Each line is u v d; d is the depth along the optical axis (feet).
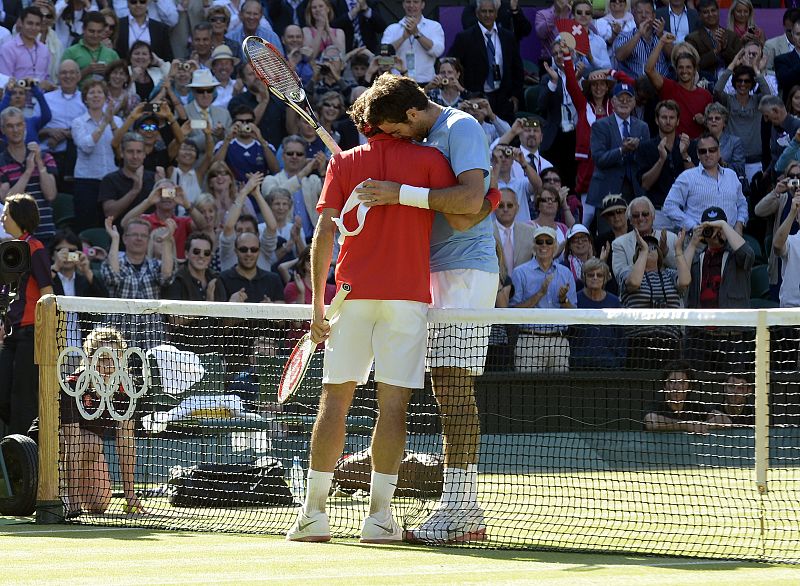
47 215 142.41
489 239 64.39
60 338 71.67
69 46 162.30
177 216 146.30
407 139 61.41
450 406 63.21
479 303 63.67
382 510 60.95
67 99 152.97
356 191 58.95
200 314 68.28
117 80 155.63
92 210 147.64
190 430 86.74
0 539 61.82
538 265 142.00
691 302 146.30
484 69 175.52
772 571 50.57
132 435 76.54
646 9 182.91
